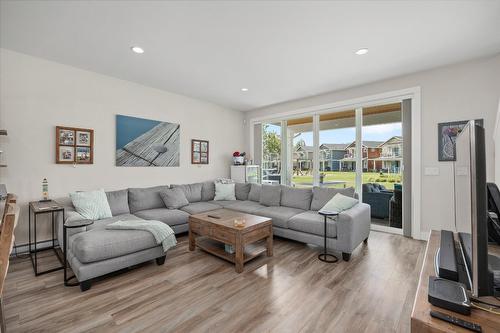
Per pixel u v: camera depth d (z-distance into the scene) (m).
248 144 5.99
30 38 2.57
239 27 2.36
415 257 2.86
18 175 2.92
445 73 3.26
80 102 3.39
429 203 3.40
